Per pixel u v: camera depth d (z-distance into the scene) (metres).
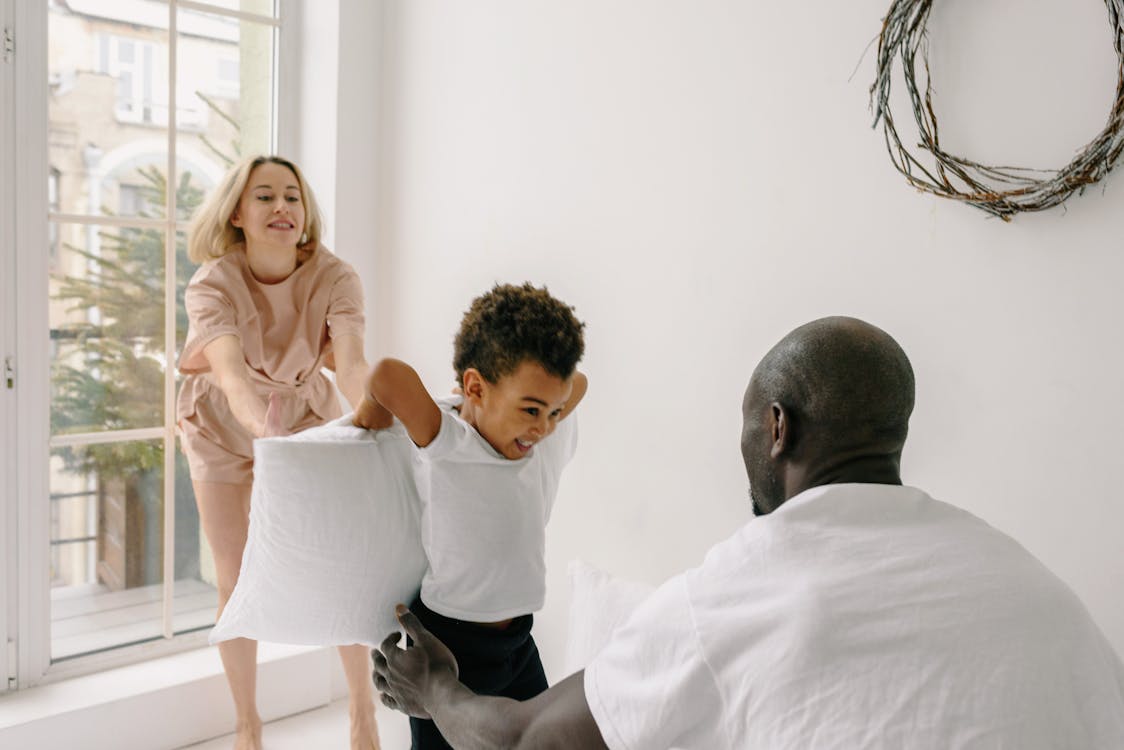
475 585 1.33
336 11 2.78
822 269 1.86
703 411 2.09
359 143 2.87
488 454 1.31
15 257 2.43
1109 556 1.52
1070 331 1.54
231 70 2.83
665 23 2.11
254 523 1.36
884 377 1.05
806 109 1.87
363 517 1.33
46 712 2.38
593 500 2.34
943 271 1.69
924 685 0.87
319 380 2.44
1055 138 1.54
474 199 2.61
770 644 0.92
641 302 2.20
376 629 1.42
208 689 2.60
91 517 2.64
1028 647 0.89
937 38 1.67
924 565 0.94
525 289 1.27
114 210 2.63
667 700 0.95
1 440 2.44
